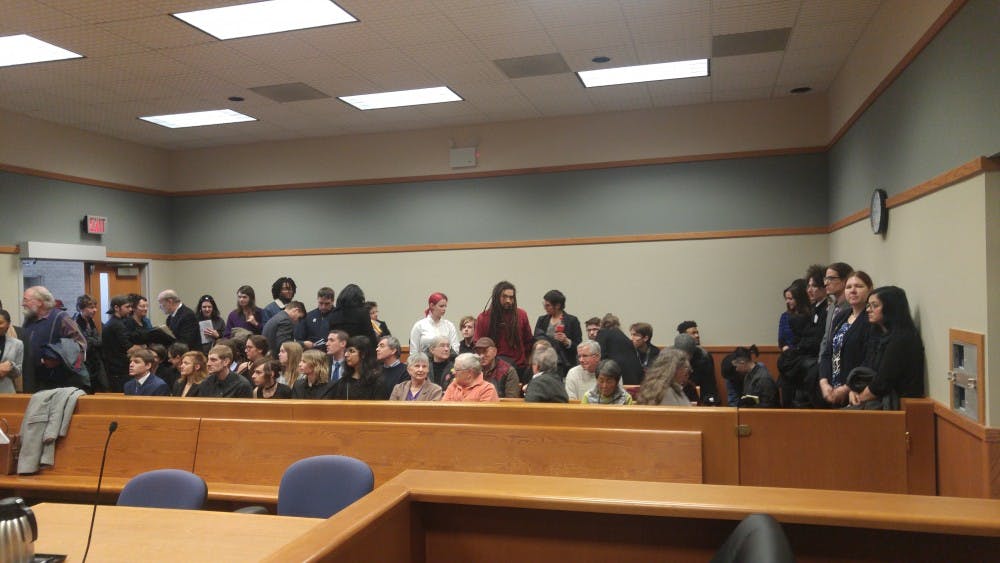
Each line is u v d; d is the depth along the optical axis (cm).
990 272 291
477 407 342
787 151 710
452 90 668
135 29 498
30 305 507
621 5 473
